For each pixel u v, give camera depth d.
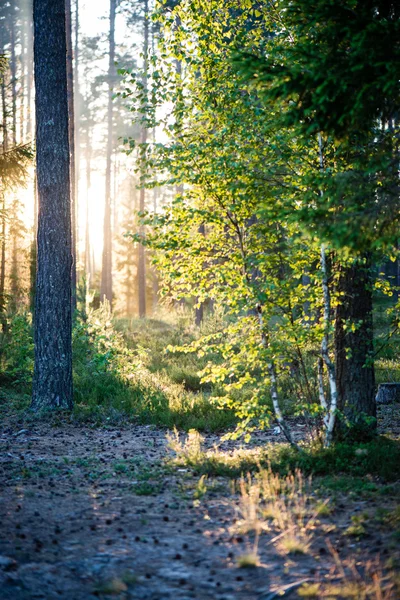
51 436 10.35
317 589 4.27
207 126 8.93
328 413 8.79
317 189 7.62
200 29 8.77
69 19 21.08
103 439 10.33
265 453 8.45
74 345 17.05
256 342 8.80
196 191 8.72
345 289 9.03
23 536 5.38
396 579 4.30
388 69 5.54
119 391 13.72
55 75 12.17
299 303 8.93
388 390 13.82
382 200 6.02
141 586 4.46
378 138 6.82
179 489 7.03
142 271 37.97
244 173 8.34
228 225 8.83
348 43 6.29
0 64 17.47
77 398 13.28
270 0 8.84
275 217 7.41
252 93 8.59
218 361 17.14
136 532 5.60
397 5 6.20
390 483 7.07
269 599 4.21
